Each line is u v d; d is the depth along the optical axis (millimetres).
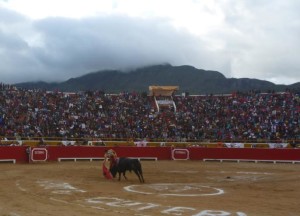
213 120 55312
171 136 50438
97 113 55906
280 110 55688
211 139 49094
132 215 11867
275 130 50281
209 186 20266
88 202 14422
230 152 39594
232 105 59344
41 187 18656
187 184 21062
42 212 12117
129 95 64625
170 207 13500
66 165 31641
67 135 47188
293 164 36875
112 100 61188
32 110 52938
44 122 49938
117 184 20578
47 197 15594
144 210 12836
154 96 64438
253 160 39094
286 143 44344
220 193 17641
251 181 22797
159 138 48875
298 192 18250
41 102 55906
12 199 15000
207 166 33406
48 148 35250
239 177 25047
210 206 13953
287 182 22250
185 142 46312
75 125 50531
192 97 64625
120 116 55875
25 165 31078
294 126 50625
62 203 14117
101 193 16953
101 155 37906
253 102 59188
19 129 46438
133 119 55219
